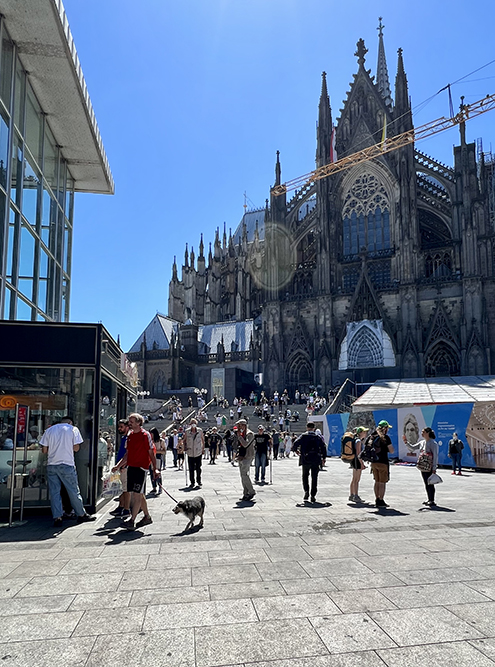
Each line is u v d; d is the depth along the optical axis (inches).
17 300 853.8
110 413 663.8
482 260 2689.5
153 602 278.7
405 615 259.1
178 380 3656.5
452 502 641.0
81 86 946.7
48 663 212.1
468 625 246.8
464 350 2605.8
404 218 2898.6
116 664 211.5
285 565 347.9
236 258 4397.1
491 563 350.0
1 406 564.1
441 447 1259.2
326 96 3329.2
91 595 290.4
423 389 2043.6
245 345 3887.8
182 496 712.4
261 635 237.0
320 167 3243.1
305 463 645.3
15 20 794.8
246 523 499.8
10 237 834.2
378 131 3176.7
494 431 1140.5
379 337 2765.7
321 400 2466.8
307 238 3403.1
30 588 302.8
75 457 567.8
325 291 2994.6
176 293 4734.3
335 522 502.0
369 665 209.3
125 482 537.6
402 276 2834.6
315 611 264.8
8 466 555.5
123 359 765.9
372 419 1483.8
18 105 876.0
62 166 1159.0
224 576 324.2
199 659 215.0
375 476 609.6
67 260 1215.6
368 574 326.3
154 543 416.5
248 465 672.4
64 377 577.6
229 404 3213.6
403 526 479.5
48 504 553.9
